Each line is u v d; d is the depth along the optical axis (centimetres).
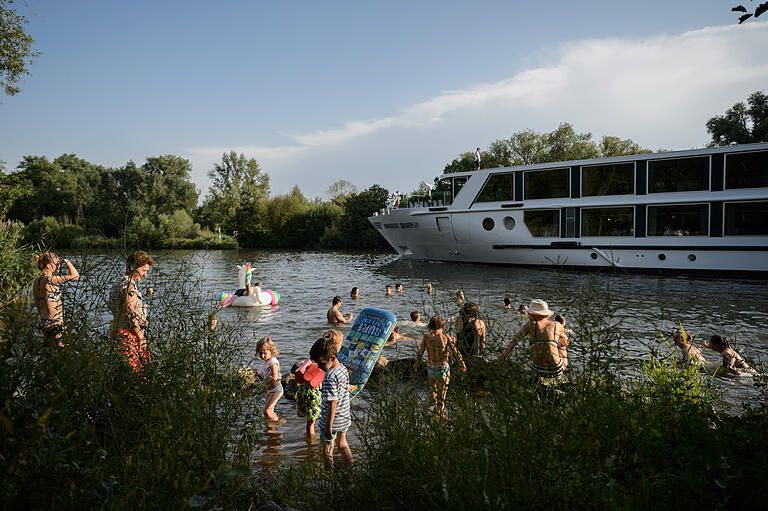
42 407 237
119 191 9519
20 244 1319
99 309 443
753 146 2088
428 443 312
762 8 327
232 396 439
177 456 287
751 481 275
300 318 1437
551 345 361
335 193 10081
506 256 2697
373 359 688
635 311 1391
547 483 245
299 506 345
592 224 2439
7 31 1772
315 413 543
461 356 356
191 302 516
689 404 395
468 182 2769
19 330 292
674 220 2264
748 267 2119
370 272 2881
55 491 222
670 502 259
